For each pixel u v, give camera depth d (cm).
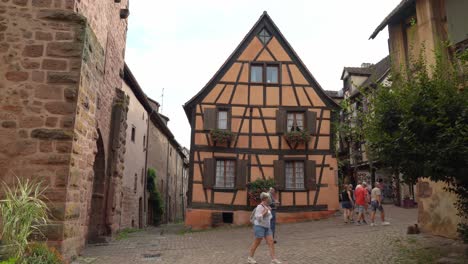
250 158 1711
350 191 1459
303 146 1738
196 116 1722
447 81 641
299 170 1734
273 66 1800
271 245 770
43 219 603
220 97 1748
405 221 1355
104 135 1177
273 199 1043
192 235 1408
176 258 874
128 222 1786
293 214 1675
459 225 714
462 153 560
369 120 726
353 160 2338
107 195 1201
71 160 711
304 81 1792
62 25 745
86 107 794
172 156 3219
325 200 1703
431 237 890
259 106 1756
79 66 737
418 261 705
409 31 1046
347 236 1071
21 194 604
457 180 638
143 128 2142
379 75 2209
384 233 1044
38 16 741
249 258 779
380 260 739
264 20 1827
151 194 2366
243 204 1659
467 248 738
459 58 630
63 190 694
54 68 729
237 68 1778
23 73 722
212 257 871
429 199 934
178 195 3588
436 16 945
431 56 918
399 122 651
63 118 716
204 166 1675
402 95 661
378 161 710
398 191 2025
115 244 1128
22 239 525
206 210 1641
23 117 709
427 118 613
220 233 1436
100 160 1187
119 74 1366
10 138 700
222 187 1673
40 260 579
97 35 946
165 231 1669
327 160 1736
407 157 625
